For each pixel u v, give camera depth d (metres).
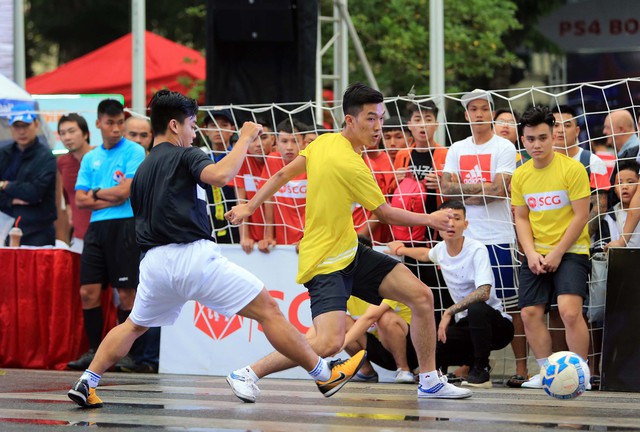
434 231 13.93
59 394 11.23
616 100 25.70
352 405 10.19
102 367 9.79
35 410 9.65
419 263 13.70
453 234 12.79
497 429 8.42
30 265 15.32
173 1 41.19
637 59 26.89
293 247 14.07
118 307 15.15
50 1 43.72
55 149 18.02
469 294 12.90
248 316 9.48
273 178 10.25
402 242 13.70
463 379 13.25
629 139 13.68
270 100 17.44
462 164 13.57
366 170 10.05
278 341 9.45
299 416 9.23
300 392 11.60
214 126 15.01
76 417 9.11
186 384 12.61
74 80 26.56
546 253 12.42
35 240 15.77
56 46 44.94
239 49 17.45
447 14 27.23
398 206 13.87
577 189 12.19
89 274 14.84
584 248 12.39
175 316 9.82
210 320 14.45
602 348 12.21
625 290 12.23
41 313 15.23
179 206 9.36
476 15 27.45
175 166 9.41
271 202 14.30
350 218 10.20
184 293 9.44
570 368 10.28
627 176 13.03
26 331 15.30
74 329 15.36
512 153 13.49
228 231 14.90
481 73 27.98
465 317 13.12
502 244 13.34
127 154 14.80
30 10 43.81
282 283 14.11
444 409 9.87
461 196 13.45
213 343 14.40
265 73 17.44
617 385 12.09
